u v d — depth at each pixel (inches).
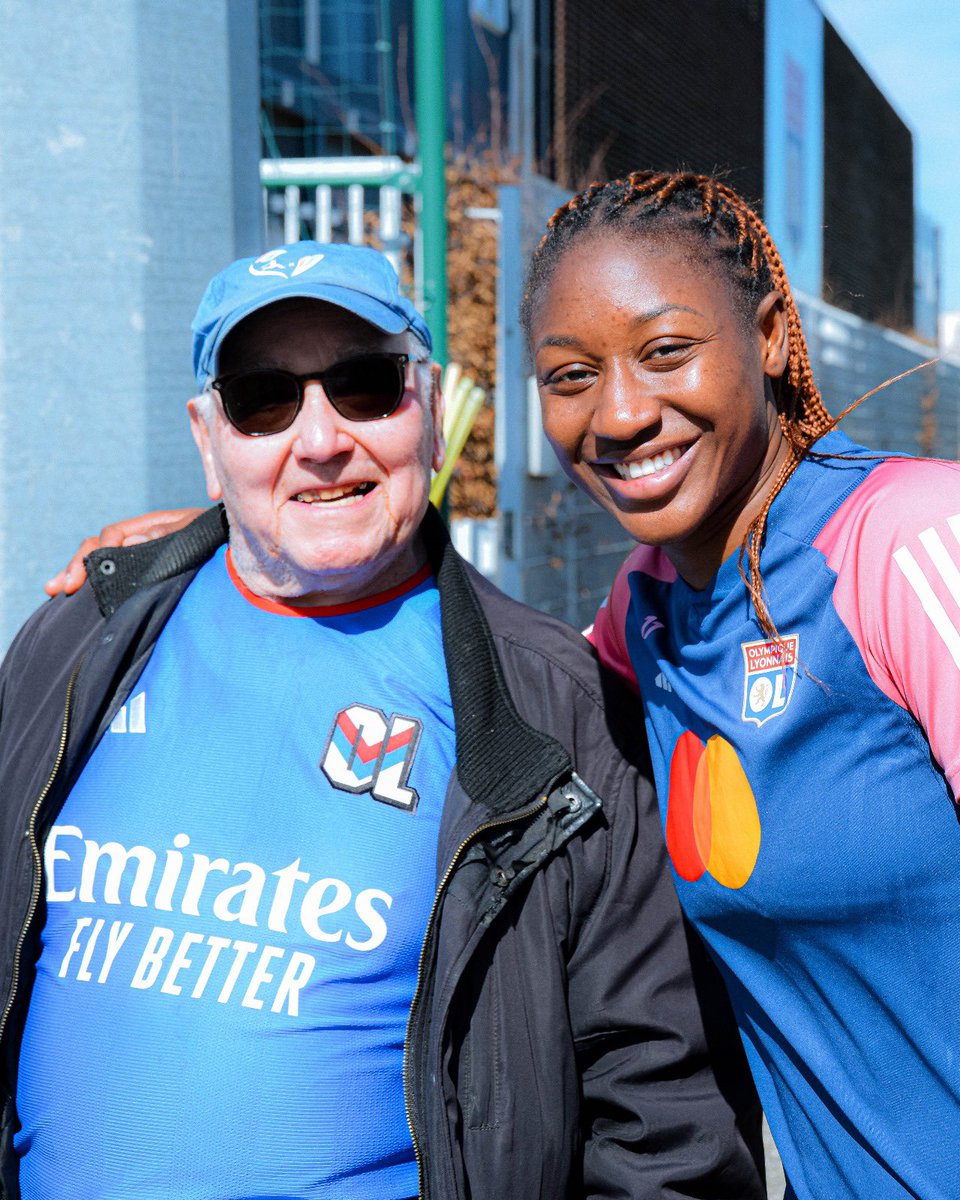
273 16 292.4
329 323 66.2
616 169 462.6
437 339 173.9
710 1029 65.9
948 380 636.7
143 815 66.1
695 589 59.6
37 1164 65.7
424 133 173.0
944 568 47.6
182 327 126.2
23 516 121.2
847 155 729.0
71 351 121.6
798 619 52.3
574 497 259.4
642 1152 65.1
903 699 49.5
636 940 65.0
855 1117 54.1
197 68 125.9
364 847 63.6
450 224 262.8
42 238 120.1
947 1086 51.8
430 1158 60.9
